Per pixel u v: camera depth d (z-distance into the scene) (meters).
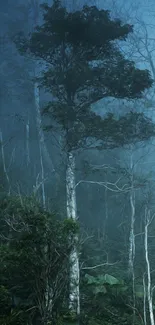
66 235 10.50
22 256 10.09
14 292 10.77
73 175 12.16
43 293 10.20
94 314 11.80
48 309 10.07
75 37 12.05
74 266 11.00
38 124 21.09
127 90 12.19
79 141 12.57
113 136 12.15
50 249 10.25
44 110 12.26
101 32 12.02
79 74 11.80
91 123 11.70
